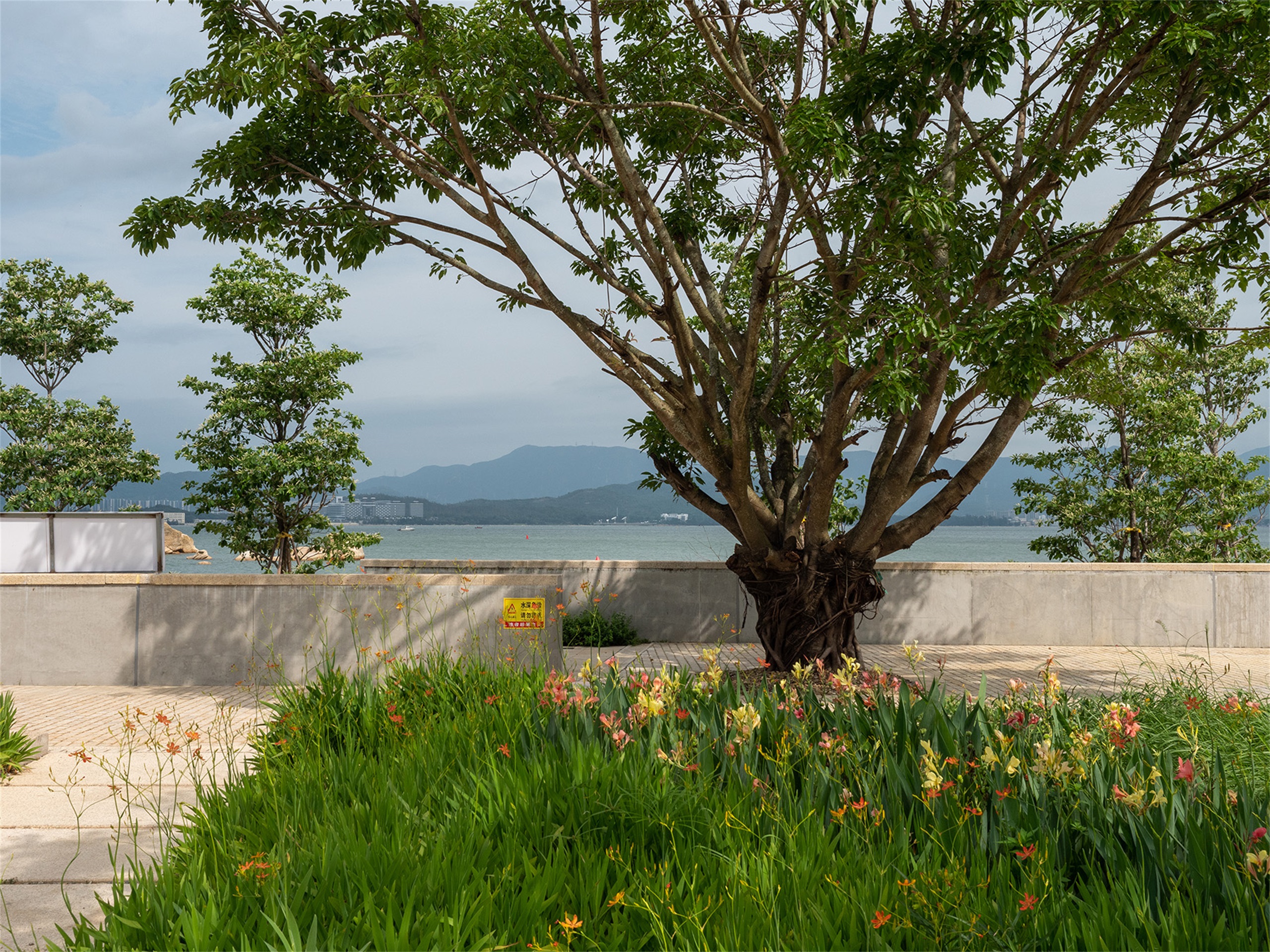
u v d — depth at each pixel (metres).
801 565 10.34
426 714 5.62
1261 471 17.86
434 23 8.85
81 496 21.44
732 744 4.19
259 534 18.72
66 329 23.12
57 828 5.23
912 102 8.22
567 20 9.24
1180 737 5.39
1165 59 8.80
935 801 3.49
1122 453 18.28
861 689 5.02
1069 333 10.97
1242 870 2.95
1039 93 9.10
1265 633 14.37
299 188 10.13
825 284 10.85
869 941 2.62
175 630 10.89
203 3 8.42
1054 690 4.76
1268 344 10.05
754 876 3.02
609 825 3.51
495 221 9.55
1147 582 14.45
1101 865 3.22
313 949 2.59
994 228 10.19
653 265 9.82
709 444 10.03
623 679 5.65
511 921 2.80
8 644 10.92
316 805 4.00
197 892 3.04
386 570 14.80
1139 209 10.21
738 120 10.59
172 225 9.72
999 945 2.63
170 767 6.59
